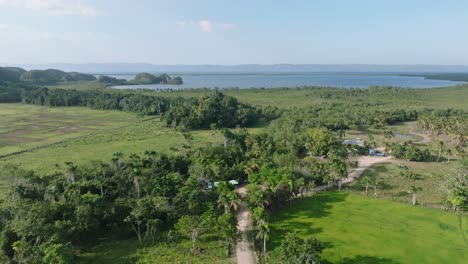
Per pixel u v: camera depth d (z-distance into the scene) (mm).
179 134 193250
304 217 90562
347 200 102312
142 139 179375
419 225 85312
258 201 87812
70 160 137875
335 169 111312
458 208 94188
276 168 114188
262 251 73062
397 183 117438
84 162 134250
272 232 82000
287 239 65688
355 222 87062
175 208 86250
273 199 95438
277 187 96625
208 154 126812
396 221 87688
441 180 118562
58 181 99562
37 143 167375
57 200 86500
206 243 76688
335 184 116688
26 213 73500
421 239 78000
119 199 86125
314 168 118375
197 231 74312
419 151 146625
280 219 89688
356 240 77500
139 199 85500
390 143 162875
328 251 72688
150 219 78562
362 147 159750
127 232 79812
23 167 127250
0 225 72562
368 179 109250
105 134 189750
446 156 152375
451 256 70562
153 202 83688
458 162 138000
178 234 79812
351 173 129375
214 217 79812
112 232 80125
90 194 83938
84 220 73875
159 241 77375
